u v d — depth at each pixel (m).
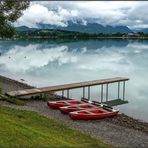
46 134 22.20
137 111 40.84
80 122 31.66
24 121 25.59
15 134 19.77
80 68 87.19
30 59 112.00
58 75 73.12
